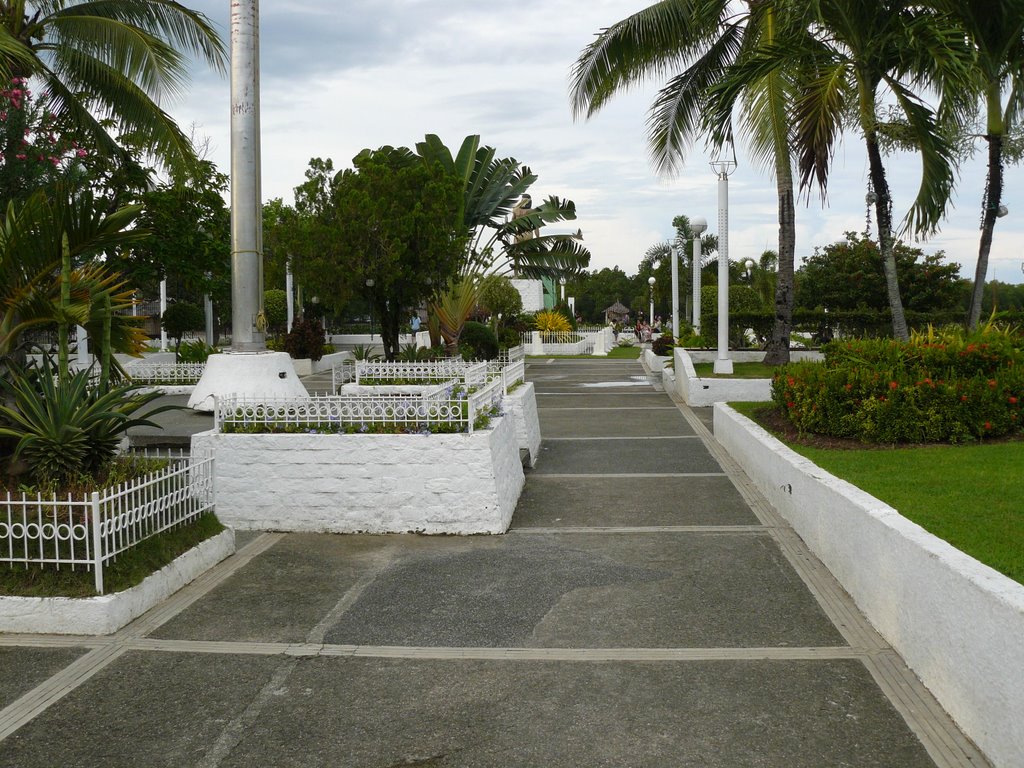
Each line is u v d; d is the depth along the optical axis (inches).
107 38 587.2
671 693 175.2
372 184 744.3
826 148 530.6
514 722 164.1
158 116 637.3
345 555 278.1
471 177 925.8
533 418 475.5
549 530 308.2
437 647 201.6
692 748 153.2
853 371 376.2
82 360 720.3
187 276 871.1
